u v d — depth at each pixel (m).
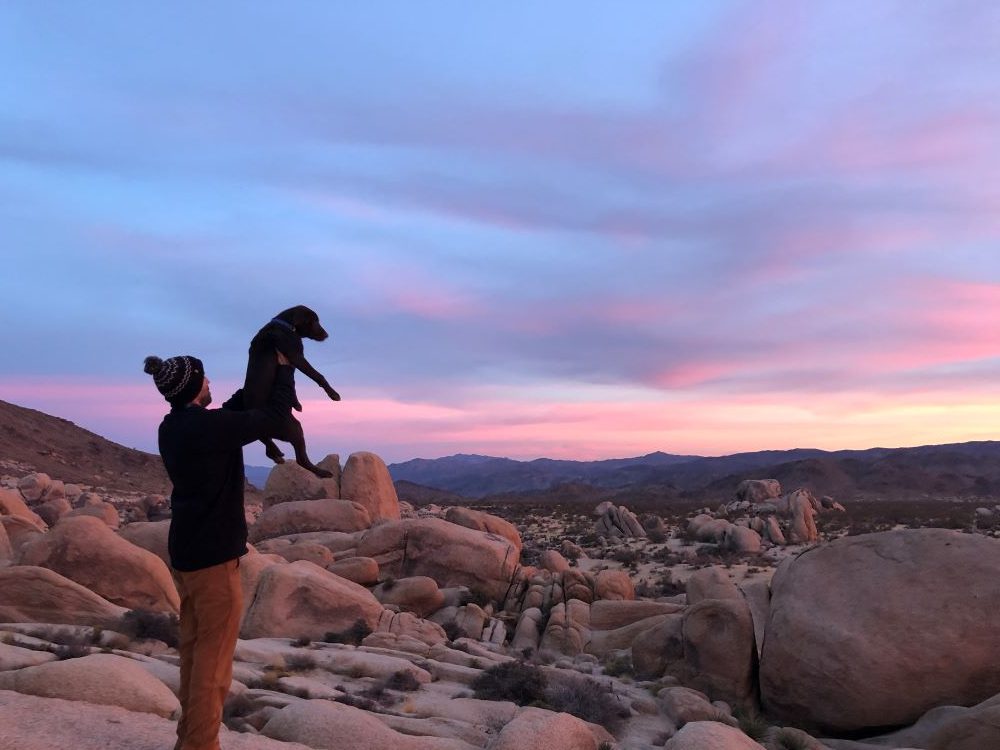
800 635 13.16
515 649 20.97
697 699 13.17
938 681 12.01
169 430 4.07
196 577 4.15
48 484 67.19
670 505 89.50
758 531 51.09
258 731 8.92
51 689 6.76
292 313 4.21
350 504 33.91
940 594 12.55
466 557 27.38
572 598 24.52
